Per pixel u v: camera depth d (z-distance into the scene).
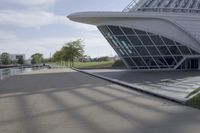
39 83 24.88
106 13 42.22
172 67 46.16
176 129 7.83
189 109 11.02
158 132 7.54
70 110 11.15
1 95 16.64
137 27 43.75
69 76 35.38
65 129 8.06
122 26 43.84
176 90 17.30
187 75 32.19
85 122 8.91
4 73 36.06
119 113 10.31
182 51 45.47
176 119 9.16
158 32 44.06
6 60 124.56
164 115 9.85
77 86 21.58
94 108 11.50
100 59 136.25
